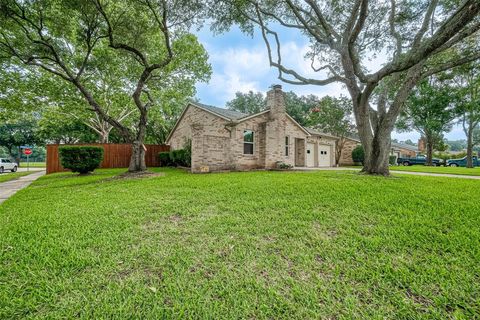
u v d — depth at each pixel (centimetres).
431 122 1892
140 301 156
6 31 814
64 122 1794
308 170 1110
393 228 275
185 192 511
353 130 2072
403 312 144
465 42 793
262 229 282
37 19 773
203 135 1064
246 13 839
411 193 459
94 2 707
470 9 407
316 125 2183
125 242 249
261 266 200
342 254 217
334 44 789
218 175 862
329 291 165
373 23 881
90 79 1314
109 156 1550
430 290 164
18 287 171
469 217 308
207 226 295
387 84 869
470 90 1675
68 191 589
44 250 229
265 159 1238
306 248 231
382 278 179
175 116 2367
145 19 823
